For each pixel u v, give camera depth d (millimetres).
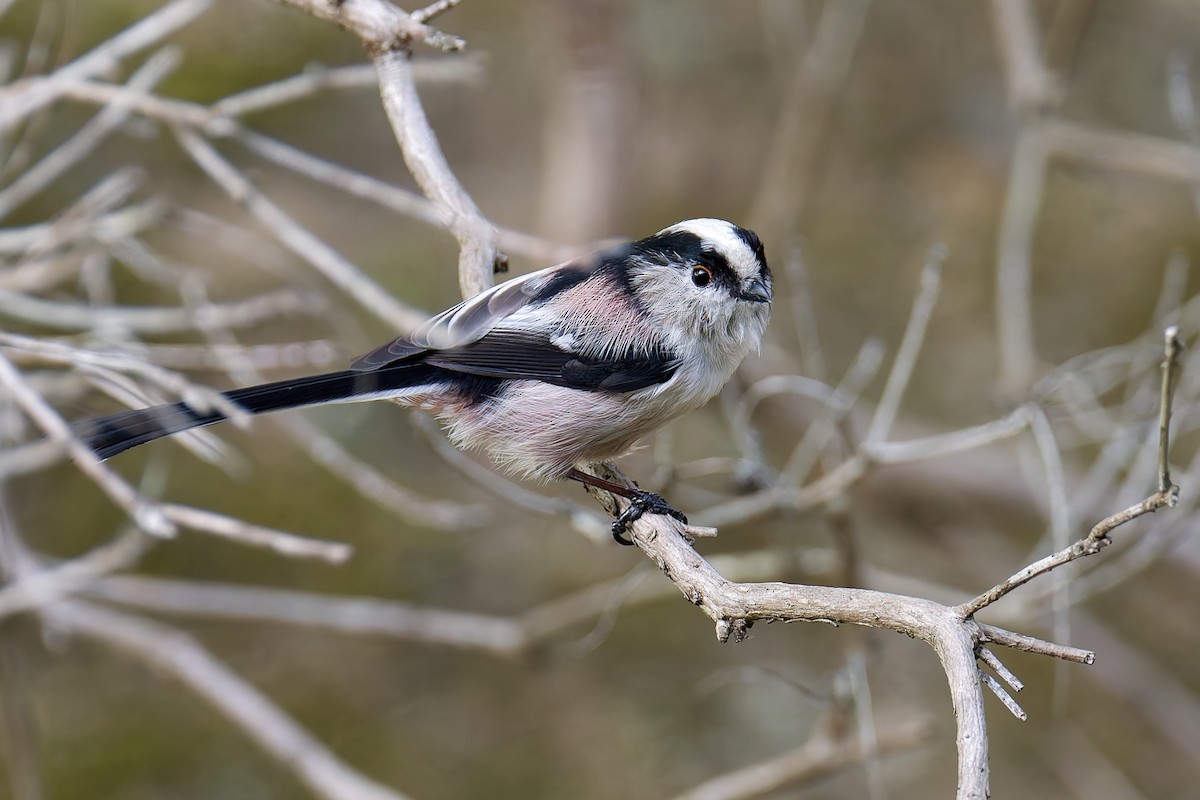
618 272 7961
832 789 12055
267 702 10484
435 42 7219
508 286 7742
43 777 10969
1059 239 13906
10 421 8969
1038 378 12070
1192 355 10547
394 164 12844
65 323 9516
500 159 14031
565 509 8484
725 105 14516
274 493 12031
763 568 10219
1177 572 12758
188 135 8688
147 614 12414
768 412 13055
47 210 11570
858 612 5305
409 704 12172
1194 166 10570
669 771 11719
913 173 14305
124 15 11781
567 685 12312
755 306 8016
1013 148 14195
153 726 11578
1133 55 14188
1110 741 12672
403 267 12516
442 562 12383
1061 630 8742
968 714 4750
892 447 8766
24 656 11719
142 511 5582
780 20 13703
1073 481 12859
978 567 13414
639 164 14305
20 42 11391
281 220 8844
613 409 7750
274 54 12258
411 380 7652
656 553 6309
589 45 13086
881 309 13703
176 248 12055
